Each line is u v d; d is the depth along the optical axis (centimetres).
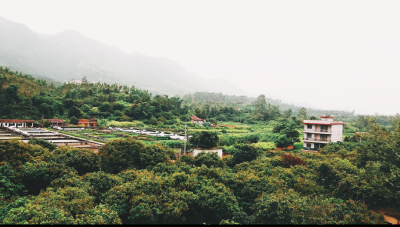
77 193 1539
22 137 4809
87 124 8469
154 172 2270
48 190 1608
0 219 1183
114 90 13538
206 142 3844
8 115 7462
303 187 2059
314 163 2805
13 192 1571
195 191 1794
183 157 2894
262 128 9625
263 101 14312
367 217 1561
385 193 1808
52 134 5503
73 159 2164
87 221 1255
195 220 1656
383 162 2012
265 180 2059
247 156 3456
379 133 2097
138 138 5609
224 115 13212
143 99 12219
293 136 5972
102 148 2567
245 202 1883
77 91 11406
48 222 1157
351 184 1984
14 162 1881
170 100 12938
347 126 9419
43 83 11612
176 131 7656
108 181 1883
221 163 2834
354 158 3050
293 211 1500
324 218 1502
